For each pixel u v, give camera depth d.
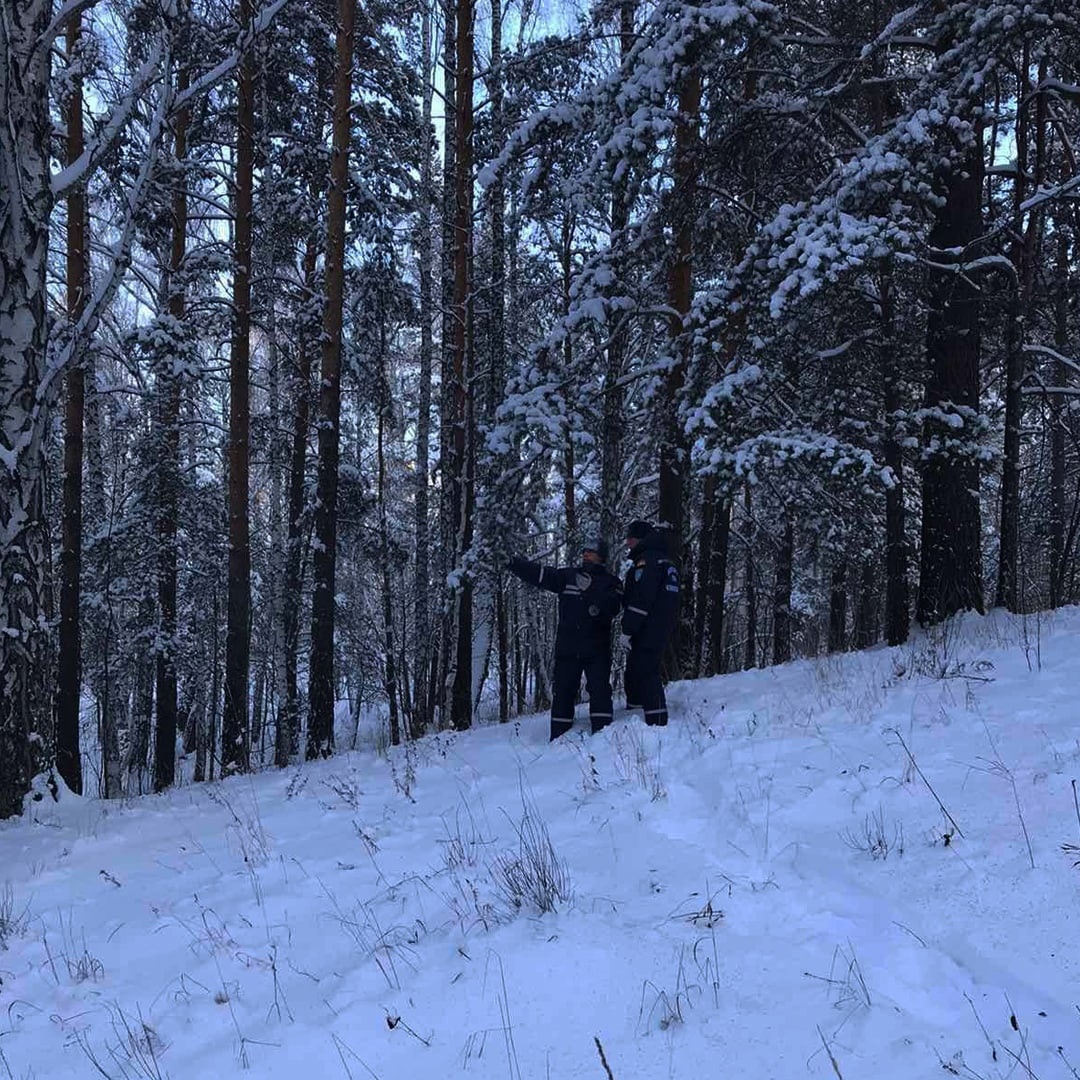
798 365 8.59
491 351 13.80
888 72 9.45
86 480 15.02
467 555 9.33
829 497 9.02
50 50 6.95
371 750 9.10
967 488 7.85
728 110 8.09
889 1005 2.47
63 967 3.70
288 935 3.68
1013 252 9.62
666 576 6.24
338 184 11.08
